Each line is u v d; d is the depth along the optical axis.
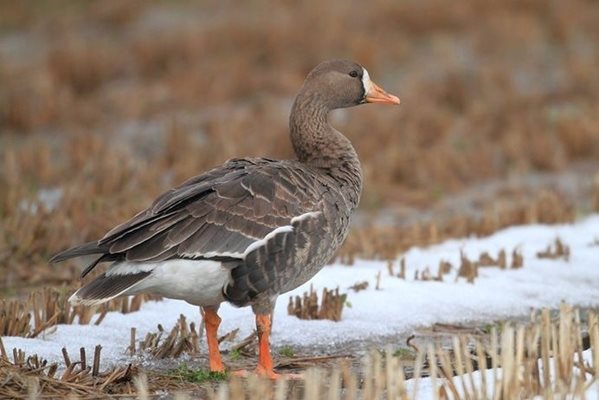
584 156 19.42
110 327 10.32
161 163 18.48
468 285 11.82
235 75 23.89
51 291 10.87
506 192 17.17
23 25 30.23
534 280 12.12
